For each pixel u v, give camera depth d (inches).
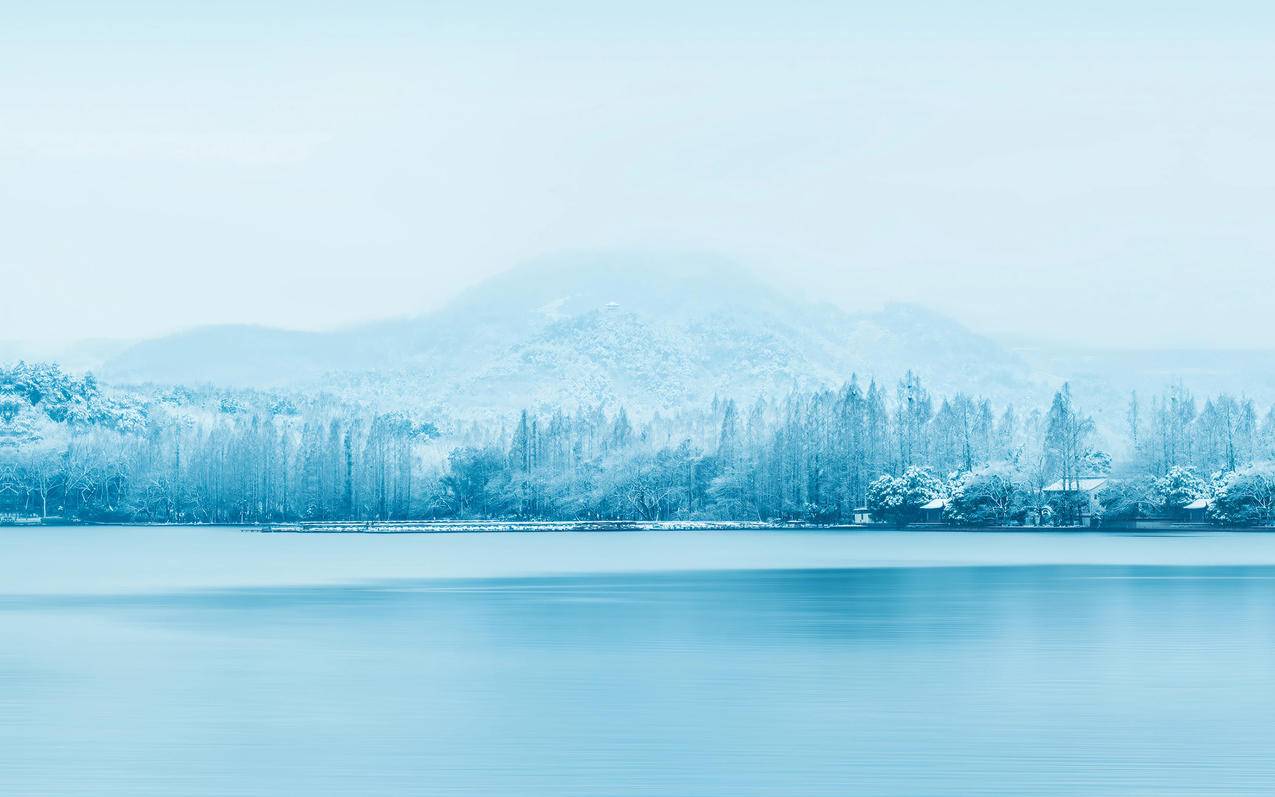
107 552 6230.3
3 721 1421.0
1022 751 1263.5
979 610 2667.3
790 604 2851.9
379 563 4933.6
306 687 1646.2
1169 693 1582.2
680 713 1461.6
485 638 2183.8
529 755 1253.1
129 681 1691.7
